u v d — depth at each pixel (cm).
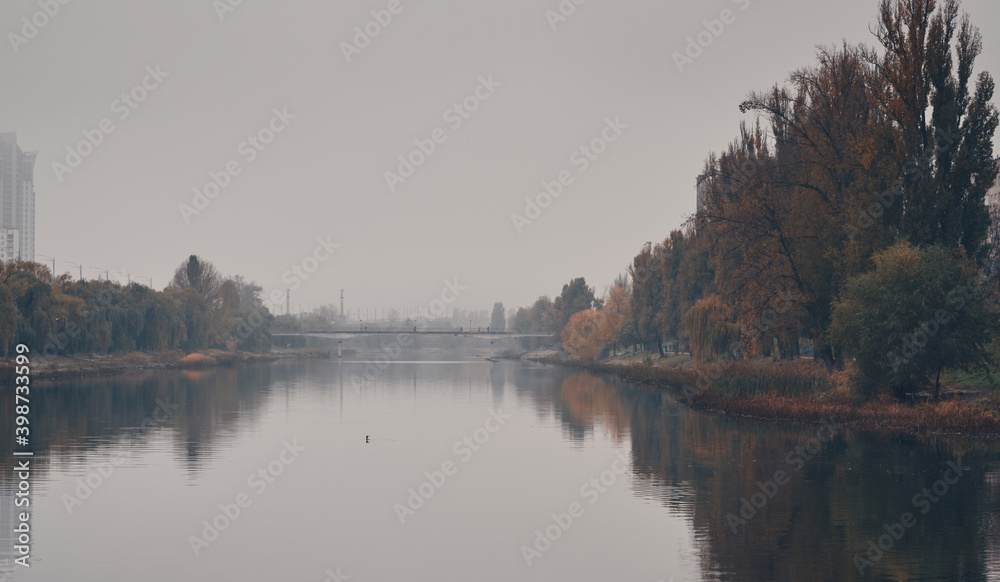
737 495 3775
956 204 6431
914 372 5728
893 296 5691
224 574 2741
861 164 6475
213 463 4653
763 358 9975
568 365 18912
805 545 2969
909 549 2892
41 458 4734
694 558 2859
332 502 3772
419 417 7075
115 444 5278
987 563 2736
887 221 6381
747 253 7106
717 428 5947
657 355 14900
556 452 5109
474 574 2750
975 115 6381
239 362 17900
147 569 2788
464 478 4294
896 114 6388
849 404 6069
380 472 4469
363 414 7325
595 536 3173
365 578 2719
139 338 14750
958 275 5753
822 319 6869
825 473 4191
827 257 6694
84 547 3030
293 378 12862
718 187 8362
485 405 8231
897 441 5128
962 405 5578
